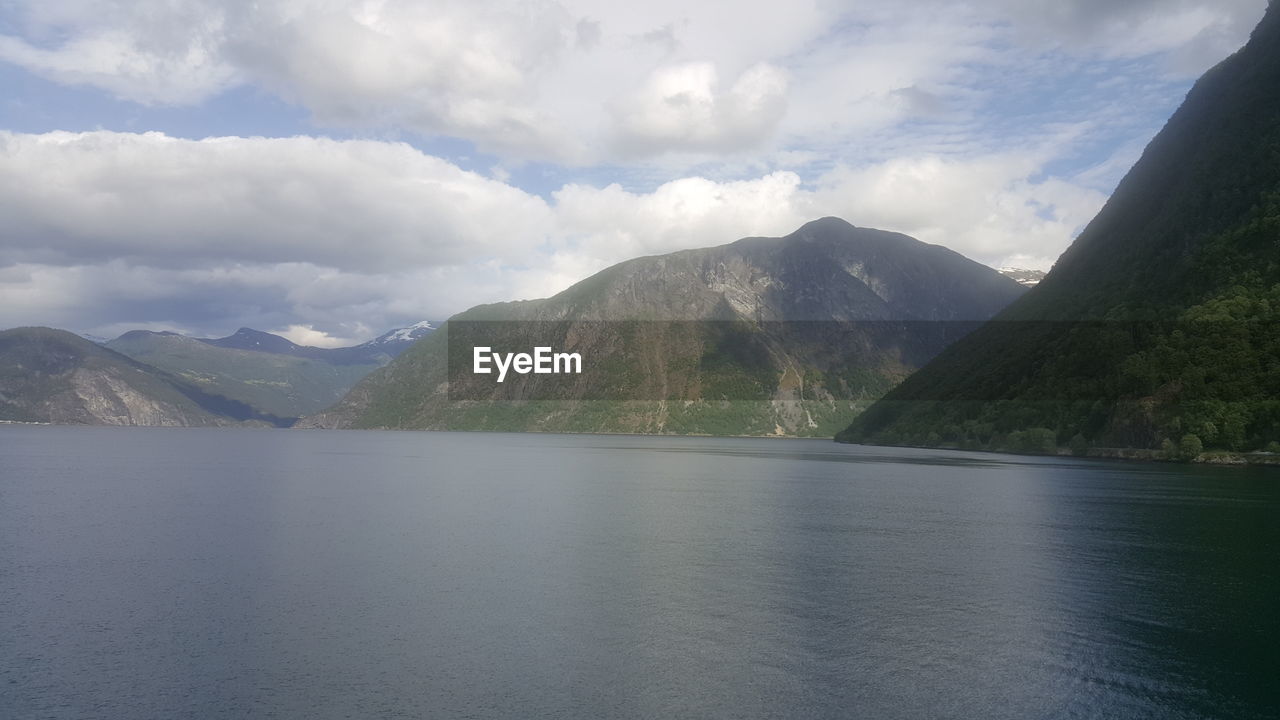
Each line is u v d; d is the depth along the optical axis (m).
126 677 30.86
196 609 40.22
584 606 41.38
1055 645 35.59
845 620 39.22
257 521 71.44
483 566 51.16
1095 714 28.39
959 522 73.31
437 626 37.66
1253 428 159.38
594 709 28.23
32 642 34.91
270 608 40.50
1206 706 29.16
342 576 47.88
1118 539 63.38
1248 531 67.56
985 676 31.86
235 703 28.48
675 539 62.59
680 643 35.53
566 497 95.62
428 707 28.27
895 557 55.19
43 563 51.22
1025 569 51.19
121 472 135.75
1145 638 36.75
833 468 157.88
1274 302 172.00
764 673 31.95
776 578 48.19
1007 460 184.12
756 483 119.12
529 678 31.14
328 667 32.12
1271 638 36.72
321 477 126.88
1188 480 121.00
